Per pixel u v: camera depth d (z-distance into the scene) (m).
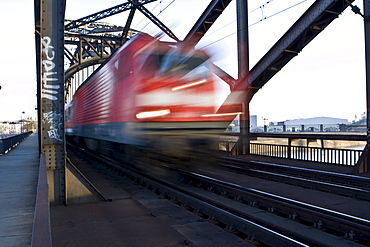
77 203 6.07
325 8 10.17
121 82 9.43
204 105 8.51
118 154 11.42
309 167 10.40
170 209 6.36
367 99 9.62
